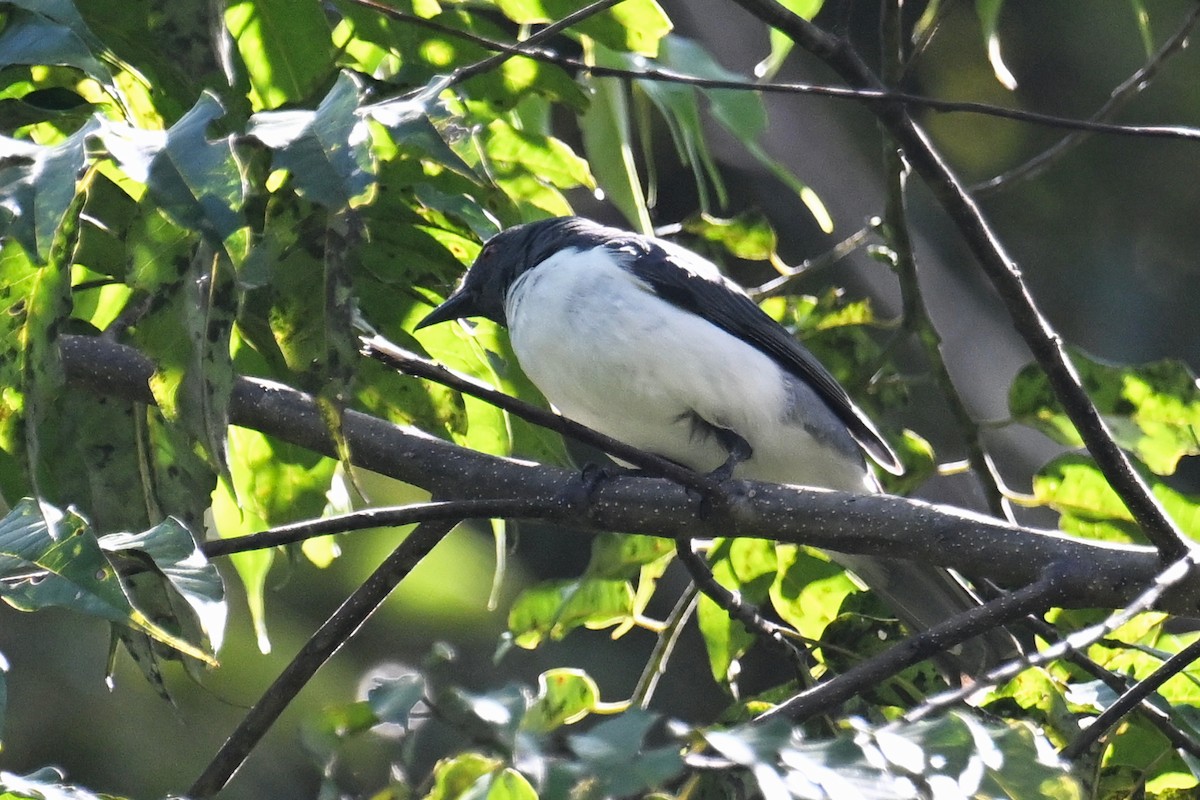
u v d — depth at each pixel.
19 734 11.87
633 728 4.40
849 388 9.05
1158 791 7.31
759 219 9.51
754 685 16.16
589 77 8.83
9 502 7.36
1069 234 17.98
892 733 4.63
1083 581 6.43
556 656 15.26
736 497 6.93
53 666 12.26
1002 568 6.66
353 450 7.42
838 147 17.36
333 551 8.36
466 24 7.89
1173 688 7.66
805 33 5.99
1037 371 7.99
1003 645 7.67
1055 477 8.05
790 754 4.33
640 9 7.90
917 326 8.67
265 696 6.54
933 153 6.00
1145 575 6.40
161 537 5.17
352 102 5.19
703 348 8.50
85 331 8.02
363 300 7.98
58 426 7.30
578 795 4.44
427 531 6.74
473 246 7.68
